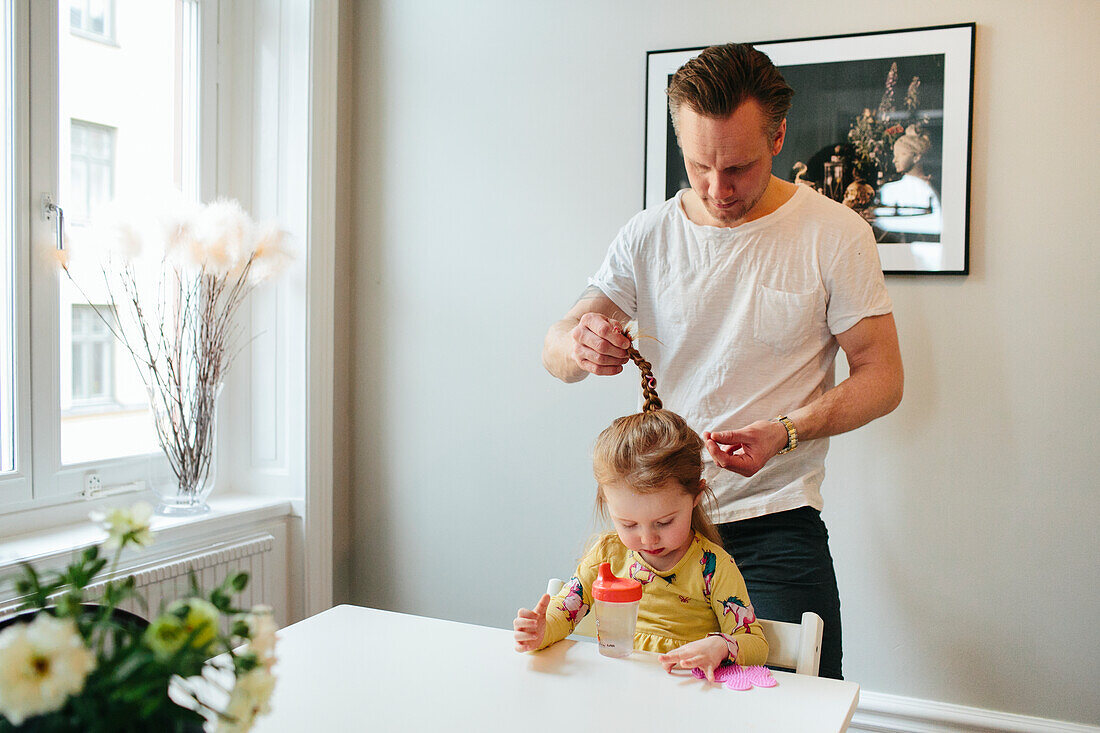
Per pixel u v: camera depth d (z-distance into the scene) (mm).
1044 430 2098
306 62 2488
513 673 1101
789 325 1600
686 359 1693
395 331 2721
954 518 2174
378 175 2723
